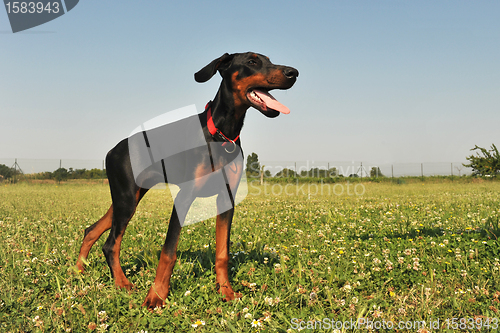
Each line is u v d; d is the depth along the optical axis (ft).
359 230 17.57
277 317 8.02
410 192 51.65
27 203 31.58
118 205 10.56
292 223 20.68
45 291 9.87
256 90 9.09
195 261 12.05
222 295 9.07
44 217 23.04
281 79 8.54
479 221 18.04
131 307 8.49
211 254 12.40
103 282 10.25
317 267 11.15
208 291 9.40
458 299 8.58
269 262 12.03
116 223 10.53
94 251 13.79
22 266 11.27
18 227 18.01
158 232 17.58
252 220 21.44
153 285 8.80
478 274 10.20
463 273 10.21
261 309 8.45
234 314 7.80
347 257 12.09
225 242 9.73
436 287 9.21
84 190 54.90
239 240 15.30
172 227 8.84
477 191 50.06
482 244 12.91
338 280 9.93
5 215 23.81
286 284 9.64
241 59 9.07
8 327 7.54
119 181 10.56
